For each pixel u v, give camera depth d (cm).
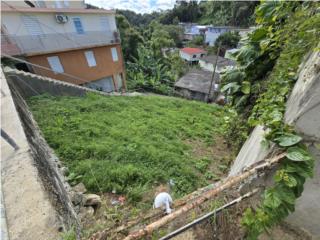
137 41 1930
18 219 130
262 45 228
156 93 1623
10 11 851
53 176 232
